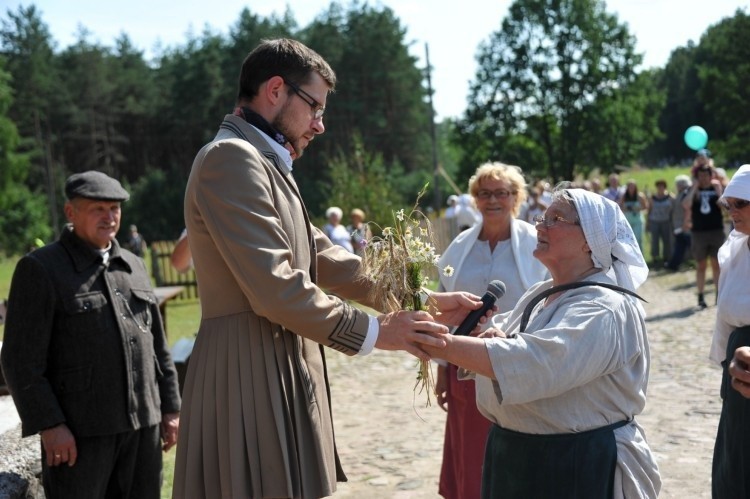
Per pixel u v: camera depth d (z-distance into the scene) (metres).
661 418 6.25
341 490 5.19
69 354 3.36
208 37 65.81
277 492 2.57
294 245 2.66
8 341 3.28
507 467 2.65
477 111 49.00
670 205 18.77
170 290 9.09
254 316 2.62
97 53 64.50
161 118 64.81
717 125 55.25
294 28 62.47
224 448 2.59
